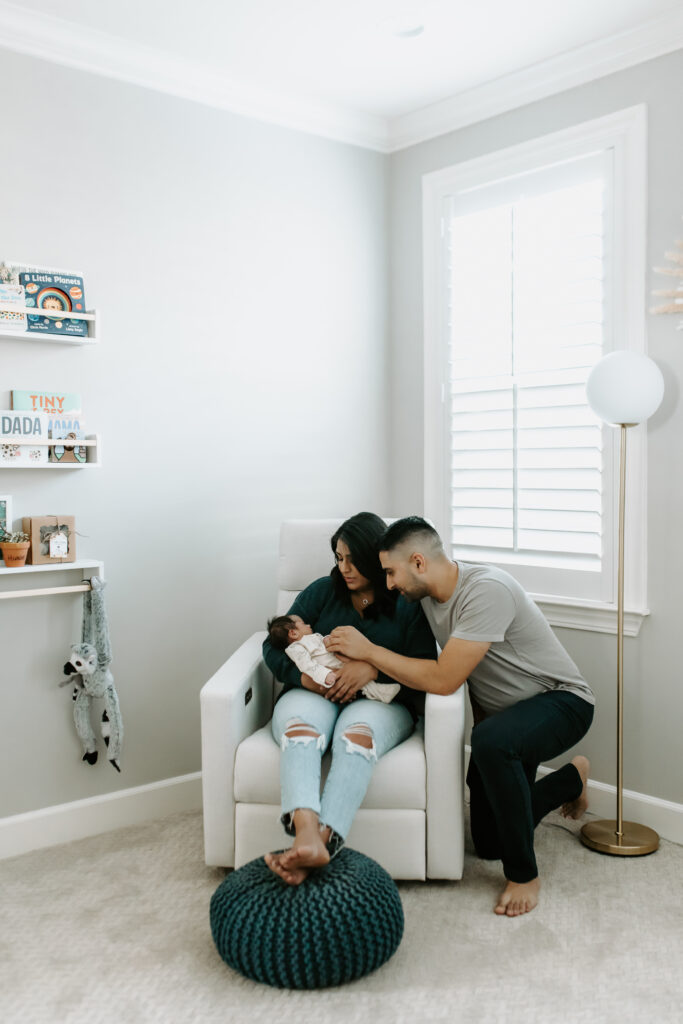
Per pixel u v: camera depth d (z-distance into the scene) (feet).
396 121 10.62
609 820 8.70
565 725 7.43
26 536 8.08
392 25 8.21
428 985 5.98
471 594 7.27
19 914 7.00
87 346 8.57
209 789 7.30
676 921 6.81
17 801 8.29
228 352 9.66
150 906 7.13
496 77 9.40
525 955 6.33
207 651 9.60
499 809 7.01
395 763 7.07
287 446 10.25
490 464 9.93
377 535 7.81
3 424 7.77
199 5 7.79
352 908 5.82
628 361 7.63
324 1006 5.76
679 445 8.23
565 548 9.23
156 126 8.97
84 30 8.18
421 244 10.69
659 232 8.34
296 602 8.32
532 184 9.43
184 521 9.36
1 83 7.90
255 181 9.81
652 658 8.55
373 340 11.06
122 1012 5.73
